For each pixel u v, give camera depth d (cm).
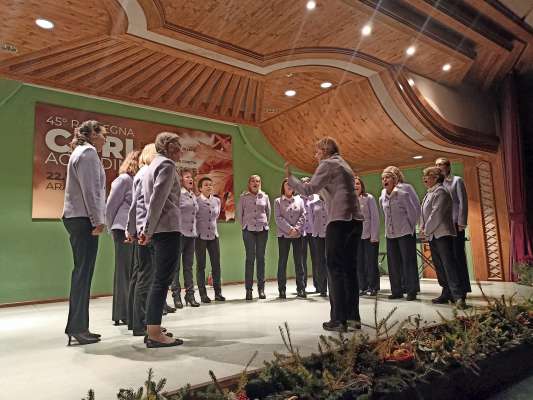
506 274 629
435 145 607
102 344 248
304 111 644
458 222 414
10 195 494
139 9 344
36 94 521
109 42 403
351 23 398
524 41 527
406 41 447
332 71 500
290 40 420
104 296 548
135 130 598
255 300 449
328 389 168
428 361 212
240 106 632
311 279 767
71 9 346
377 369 188
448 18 427
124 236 319
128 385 168
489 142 626
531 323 292
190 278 421
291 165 789
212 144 686
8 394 162
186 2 347
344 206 258
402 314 315
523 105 643
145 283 277
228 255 689
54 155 529
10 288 484
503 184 641
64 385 171
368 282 471
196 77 509
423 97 531
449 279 356
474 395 221
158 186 228
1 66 428
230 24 384
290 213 470
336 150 281
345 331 243
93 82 491
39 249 509
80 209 248
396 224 420
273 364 177
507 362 250
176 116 647
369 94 550
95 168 247
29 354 231
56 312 425
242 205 477
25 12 347
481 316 285
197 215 455
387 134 605
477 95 645
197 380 169
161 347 232
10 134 499
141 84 517
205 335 261
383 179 438
